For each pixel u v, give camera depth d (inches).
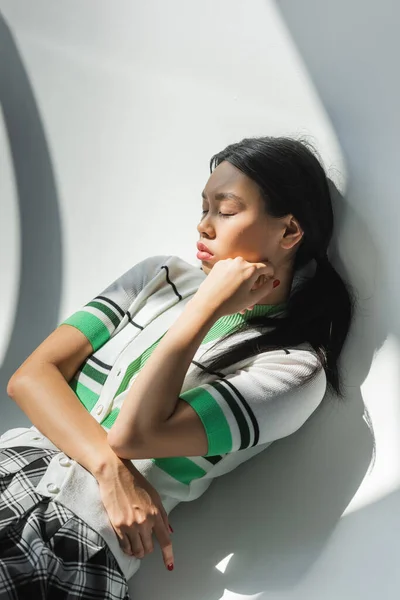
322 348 54.7
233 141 65.3
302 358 52.4
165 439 47.7
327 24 61.2
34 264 72.4
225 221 53.3
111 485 49.0
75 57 73.0
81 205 71.7
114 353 55.9
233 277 50.7
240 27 65.1
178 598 53.2
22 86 74.9
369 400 54.9
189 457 52.1
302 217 53.9
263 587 51.9
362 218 57.8
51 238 72.2
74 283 70.7
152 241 68.4
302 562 52.1
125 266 69.1
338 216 58.9
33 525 47.3
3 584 44.5
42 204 73.0
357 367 56.2
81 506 49.1
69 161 72.6
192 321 49.3
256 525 55.0
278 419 50.1
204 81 67.0
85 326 56.4
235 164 53.2
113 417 53.2
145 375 48.1
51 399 52.2
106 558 48.4
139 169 69.7
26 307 71.6
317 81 61.4
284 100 62.9
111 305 57.6
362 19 59.7
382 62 58.7
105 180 71.1
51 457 51.9
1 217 74.1
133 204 69.6
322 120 61.0
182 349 48.3
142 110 70.0
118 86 71.1
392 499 51.4
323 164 59.9
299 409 51.1
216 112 66.3
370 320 56.5
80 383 55.8
